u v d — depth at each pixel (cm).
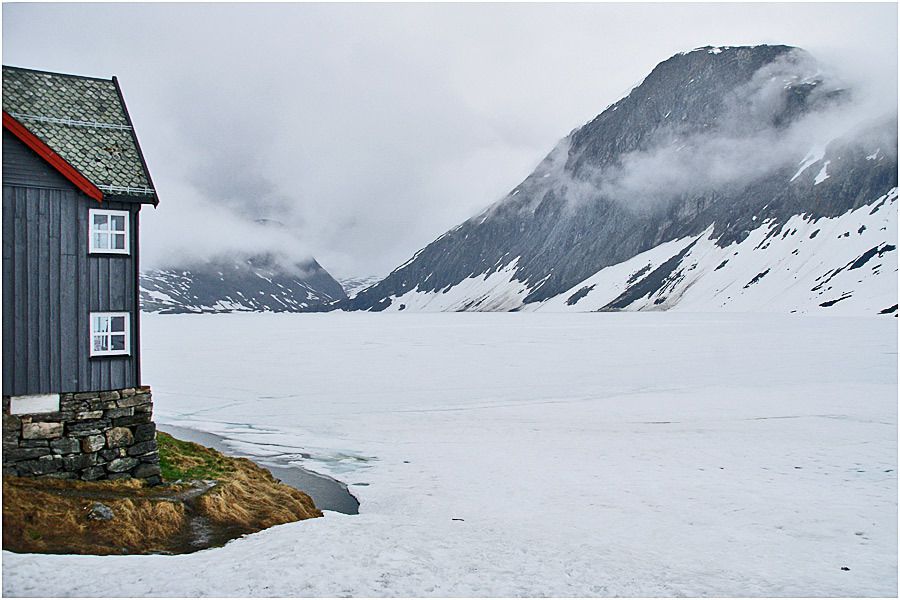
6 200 2311
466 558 2161
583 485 3406
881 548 2477
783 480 3475
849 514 2906
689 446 4250
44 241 2377
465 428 4881
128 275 2541
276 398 6212
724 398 5972
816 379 7000
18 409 2308
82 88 2720
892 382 6719
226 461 3195
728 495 3203
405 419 5222
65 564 1850
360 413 5475
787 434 4553
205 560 2009
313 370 8275
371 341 13288
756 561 2300
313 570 1956
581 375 7600
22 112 2534
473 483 3466
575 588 1942
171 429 4847
